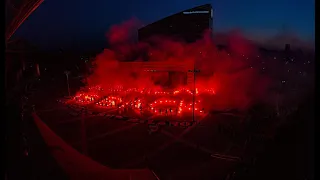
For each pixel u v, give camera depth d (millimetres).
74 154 19719
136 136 26859
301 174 13859
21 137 13984
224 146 23391
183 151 22484
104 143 24672
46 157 15641
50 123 31484
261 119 29750
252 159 18234
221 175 17578
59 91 54188
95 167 17484
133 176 16391
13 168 11531
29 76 34438
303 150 16656
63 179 13773
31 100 41906
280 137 19828
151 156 21391
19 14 13414
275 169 15570
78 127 30125
